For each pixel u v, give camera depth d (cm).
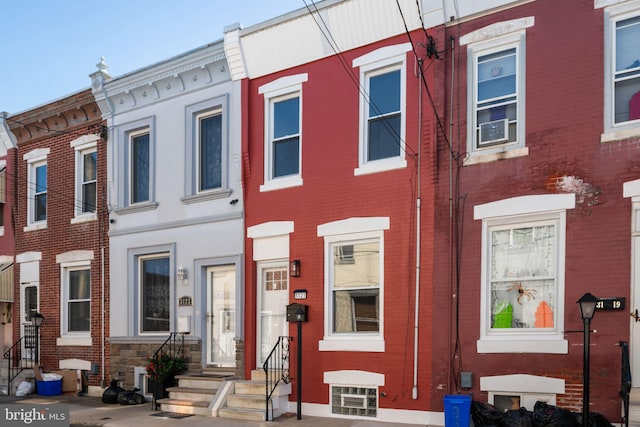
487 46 870
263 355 1066
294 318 946
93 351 1297
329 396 948
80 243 1354
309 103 1036
